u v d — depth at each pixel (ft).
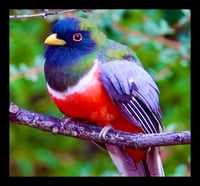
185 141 32.22
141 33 44.88
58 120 34.55
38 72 43.47
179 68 45.42
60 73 34.73
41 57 43.86
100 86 34.53
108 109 34.65
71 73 34.60
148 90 35.81
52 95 35.09
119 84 34.86
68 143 49.67
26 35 46.24
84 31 35.45
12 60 45.55
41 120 34.40
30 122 34.35
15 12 44.68
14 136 48.08
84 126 34.60
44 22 46.39
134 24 45.27
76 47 35.19
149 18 45.11
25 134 48.26
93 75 34.58
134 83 35.37
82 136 34.53
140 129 35.40
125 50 36.14
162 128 36.45
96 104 34.50
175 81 45.80
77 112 34.68
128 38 44.75
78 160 49.75
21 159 47.73
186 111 45.32
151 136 32.96
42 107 48.01
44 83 45.88
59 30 35.45
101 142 35.22
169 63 44.75
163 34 44.88
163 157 45.57
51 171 48.57
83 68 34.68
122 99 34.88
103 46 35.65
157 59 44.96
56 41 35.24
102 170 46.16
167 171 45.34
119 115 34.86
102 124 34.86
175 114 45.34
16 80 44.73
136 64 36.14
